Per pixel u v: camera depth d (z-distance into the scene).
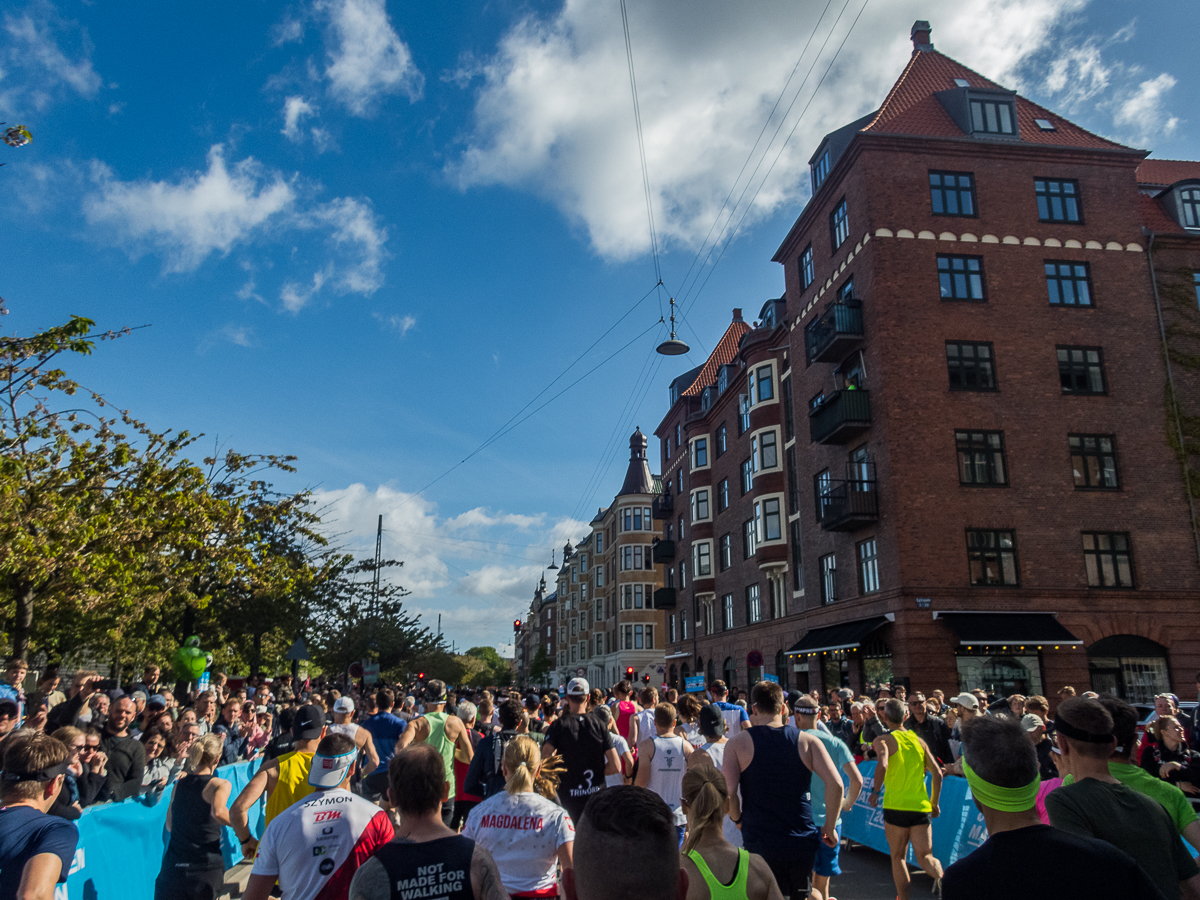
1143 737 8.09
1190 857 3.35
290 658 21.53
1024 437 23.55
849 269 25.92
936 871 7.38
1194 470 24.02
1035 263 24.91
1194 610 22.88
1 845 3.61
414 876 3.28
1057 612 22.33
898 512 22.58
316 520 23.17
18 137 8.78
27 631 14.21
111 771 7.28
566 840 4.39
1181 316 25.16
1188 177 30.19
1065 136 26.75
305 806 4.02
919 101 27.06
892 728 7.80
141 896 7.10
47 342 11.91
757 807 5.38
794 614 29.66
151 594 17.41
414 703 14.31
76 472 14.52
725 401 38.81
